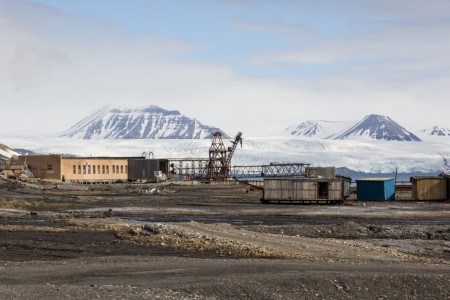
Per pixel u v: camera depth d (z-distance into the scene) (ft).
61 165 602.44
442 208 321.32
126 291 82.79
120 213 285.84
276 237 171.63
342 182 361.10
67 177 608.19
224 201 381.60
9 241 161.17
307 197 361.30
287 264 118.11
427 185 385.50
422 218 266.57
